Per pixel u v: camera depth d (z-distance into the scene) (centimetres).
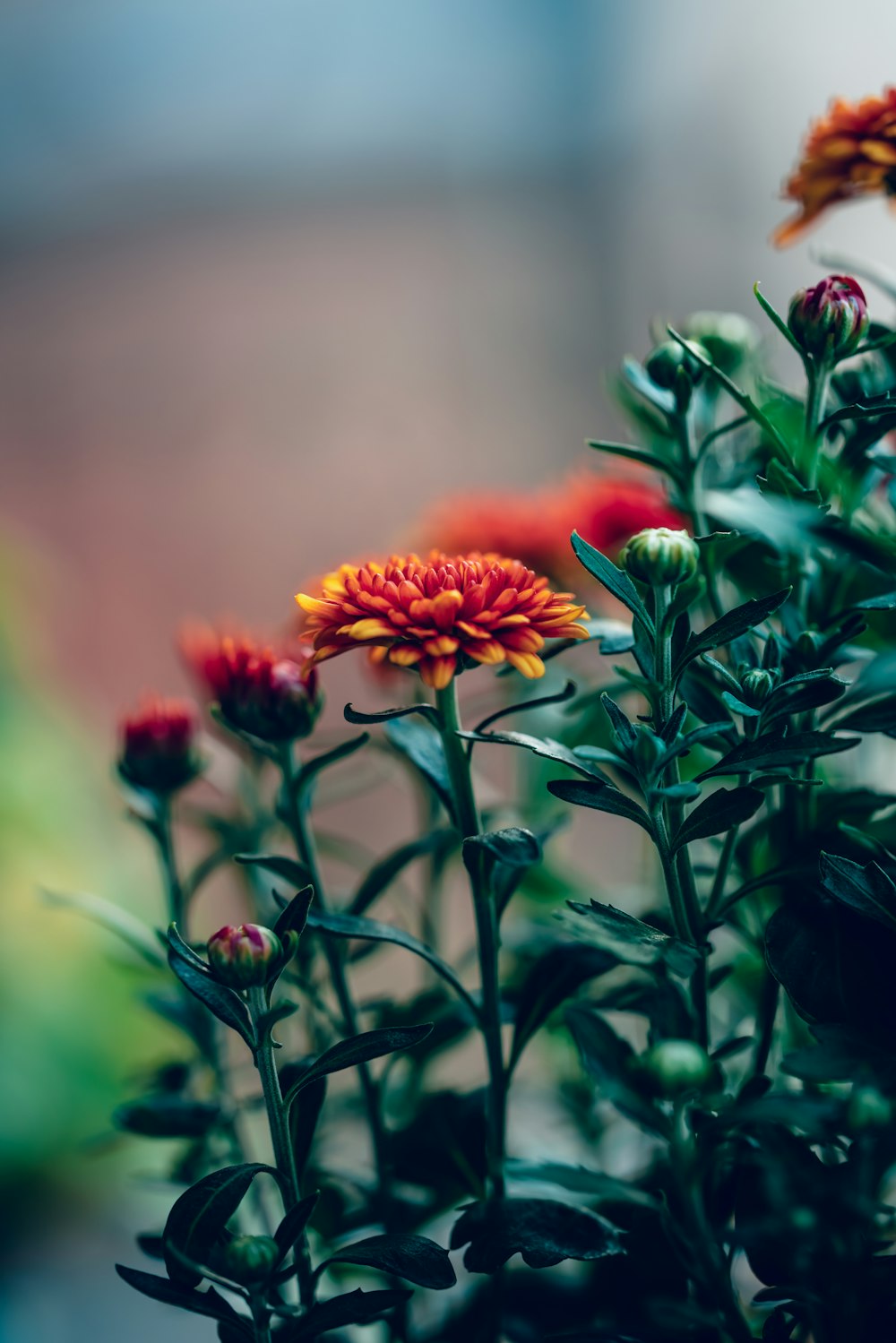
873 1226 34
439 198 166
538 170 161
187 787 41
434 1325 39
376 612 33
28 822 96
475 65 162
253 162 171
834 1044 32
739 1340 33
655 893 43
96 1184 92
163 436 170
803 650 35
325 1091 36
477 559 34
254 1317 33
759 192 137
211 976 33
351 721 35
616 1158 43
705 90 142
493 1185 36
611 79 153
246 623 162
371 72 167
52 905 42
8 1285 82
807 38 128
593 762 38
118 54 173
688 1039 34
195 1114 38
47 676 115
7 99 174
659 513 41
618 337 157
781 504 33
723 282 144
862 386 37
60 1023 92
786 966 34
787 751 33
